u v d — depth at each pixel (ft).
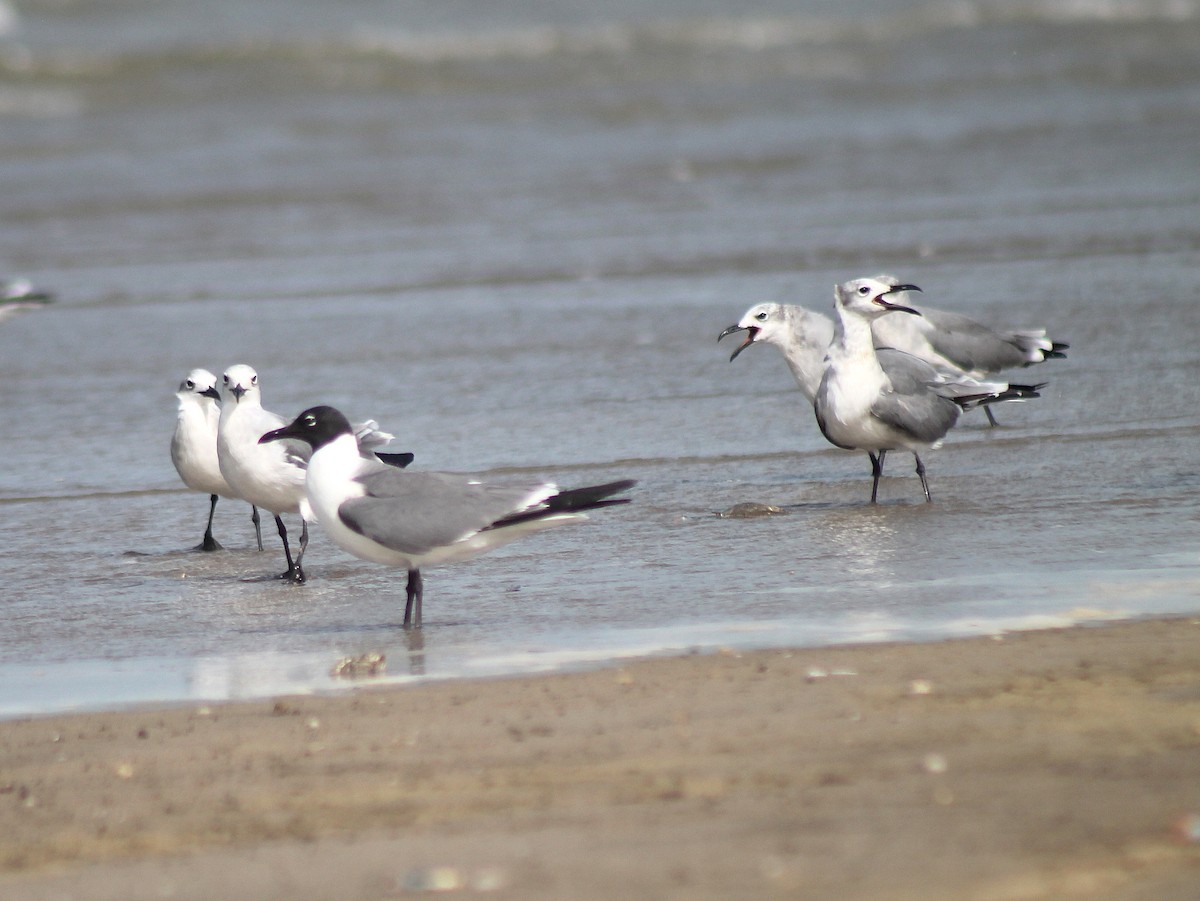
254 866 24.09
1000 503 47.37
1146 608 36.19
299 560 43.96
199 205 114.42
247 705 32.30
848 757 27.30
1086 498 47.29
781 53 197.88
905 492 49.73
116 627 39.29
